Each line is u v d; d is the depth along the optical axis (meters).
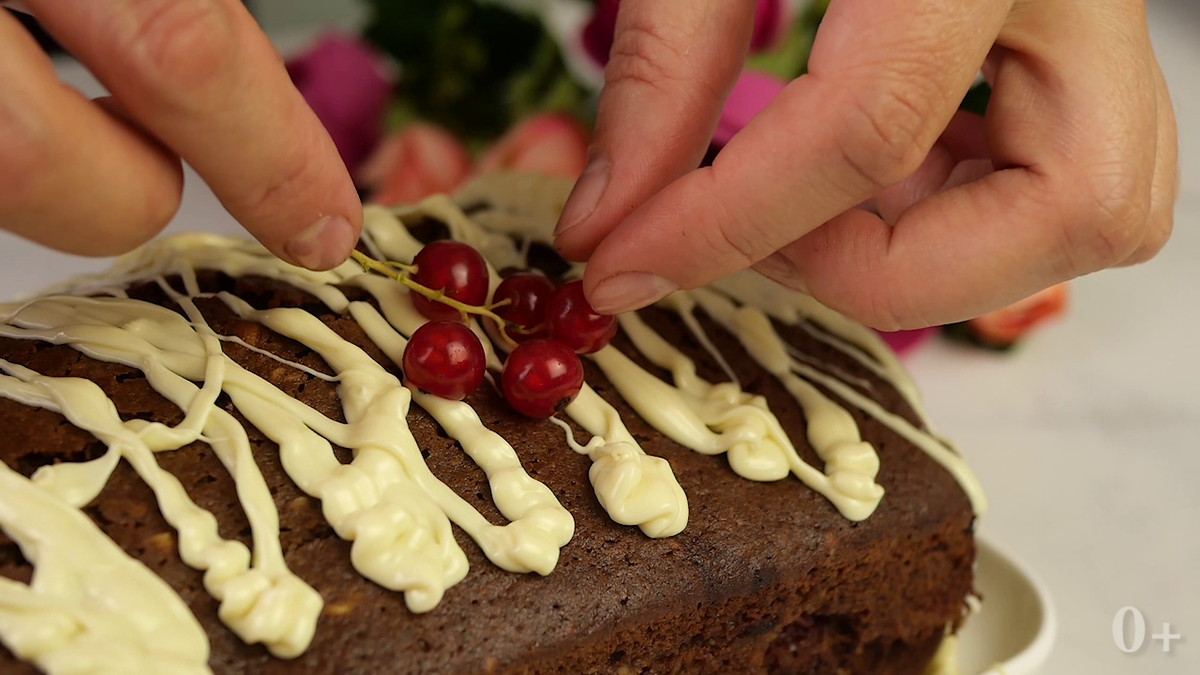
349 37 0.36
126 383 0.22
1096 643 0.28
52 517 0.20
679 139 0.23
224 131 0.19
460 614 0.21
